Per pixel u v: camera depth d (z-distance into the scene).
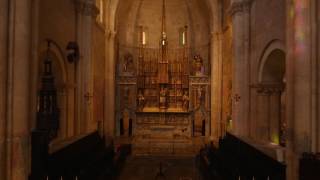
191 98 31.52
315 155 9.47
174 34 33.47
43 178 10.71
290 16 11.27
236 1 19.83
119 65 32.00
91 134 18.66
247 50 19.52
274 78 17.39
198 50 32.62
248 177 12.45
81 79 19.45
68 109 17.84
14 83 9.79
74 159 14.35
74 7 19.19
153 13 33.44
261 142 15.77
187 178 18.03
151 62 32.97
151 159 23.38
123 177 18.27
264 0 16.91
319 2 10.30
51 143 14.22
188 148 27.19
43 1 14.06
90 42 19.88
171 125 31.94
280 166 11.34
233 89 20.41
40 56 13.99
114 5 28.06
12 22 9.75
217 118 28.31
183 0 32.75
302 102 10.52
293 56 11.14
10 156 9.73
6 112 9.73
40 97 12.52
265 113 17.48
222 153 18.47
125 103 31.81
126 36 32.66
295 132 10.75
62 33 16.97
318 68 10.31
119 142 28.47
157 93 32.56
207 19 31.77
